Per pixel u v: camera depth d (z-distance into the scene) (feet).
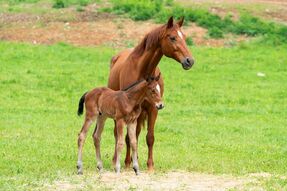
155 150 55.62
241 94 81.41
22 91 78.64
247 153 54.85
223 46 100.07
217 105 76.64
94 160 50.47
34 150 53.47
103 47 97.45
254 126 67.00
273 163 50.93
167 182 42.57
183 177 44.47
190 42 99.40
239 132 64.34
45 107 72.59
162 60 95.25
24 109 71.05
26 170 45.75
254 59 95.55
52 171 45.42
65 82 83.05
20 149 53.62
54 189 39.91
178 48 46.60
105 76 86.38
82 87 81.71
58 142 57.11
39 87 80.84
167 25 46.78
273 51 99.09
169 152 54.75
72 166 47.91
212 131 64.23
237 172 46.80
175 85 83.97
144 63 47.06
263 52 98.43
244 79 87.76
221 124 67.26
